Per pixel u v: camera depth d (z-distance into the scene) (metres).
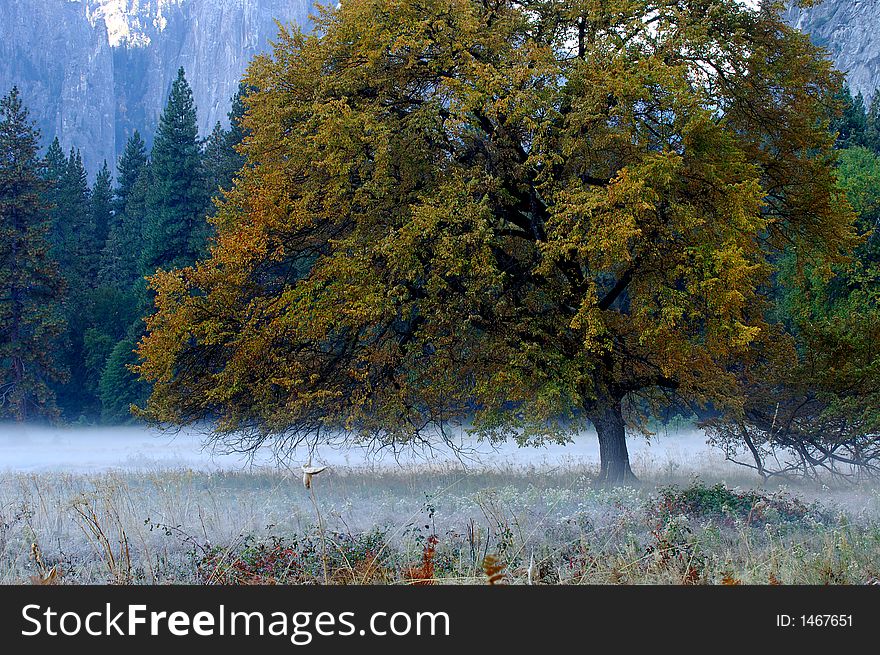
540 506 11.86
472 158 19.12
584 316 16.41
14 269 56.91
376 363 18.75
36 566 8.27
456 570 7.55
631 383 19.52
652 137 17.91
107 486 11.63
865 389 19.73
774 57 19.38
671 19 18.30
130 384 62.56
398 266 17.27
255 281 19.92
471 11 18.08
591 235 15.75
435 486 16.52
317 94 18.89
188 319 19.02
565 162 17.70
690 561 7.84
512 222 20.00
